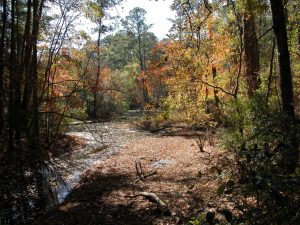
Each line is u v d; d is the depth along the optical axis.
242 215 3.35
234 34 15.78
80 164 15.91
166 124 29.78
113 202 9.95
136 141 22.91
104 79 44.31
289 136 4.16
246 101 10.05
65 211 9.47
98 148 20.31
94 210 9.36
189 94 16.83
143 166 14.70
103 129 30.48
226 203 7.86
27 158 15.11
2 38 15.83
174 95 18.30
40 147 17.44
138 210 9.03
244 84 15.18
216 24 16.17
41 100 18.64
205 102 16.88
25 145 16.78
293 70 15.01
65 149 19.20
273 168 3.71
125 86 53.56
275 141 4.46
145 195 9.95
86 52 24.70
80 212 9.28
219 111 14.16
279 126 4.50
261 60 18.75
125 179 12.66
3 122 16.59
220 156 12.80
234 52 16.34
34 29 17.12
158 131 27.95
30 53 17.12
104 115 41.72
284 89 7.37
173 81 17.20
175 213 8.37
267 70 14.26
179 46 15.83
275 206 3.28
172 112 18.02
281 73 7.43
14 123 16.89
